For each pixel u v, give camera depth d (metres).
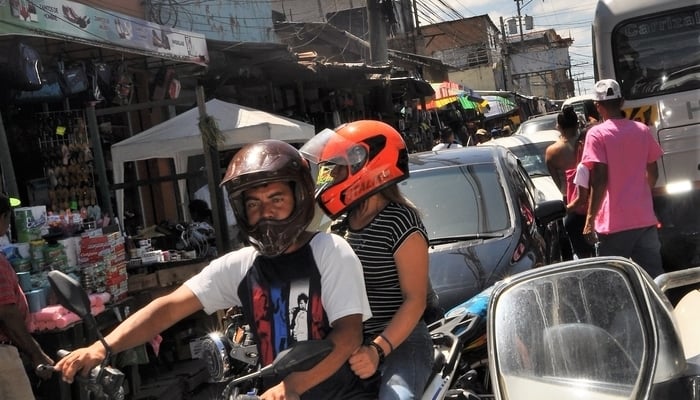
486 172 6.52
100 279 6.16
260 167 2.63
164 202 12.41
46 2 6.68
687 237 8.55
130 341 2.79
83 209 7.36
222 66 12.00
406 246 3.24
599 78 9.79
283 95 14.73
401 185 6.56
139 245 8.05
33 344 4.86
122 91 9.05
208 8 15.20
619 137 5.76
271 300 2.74
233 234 9.35
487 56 49.44
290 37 20.09
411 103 20.61
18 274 5.44
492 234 5.90
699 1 9.14
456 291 5.27
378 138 3.36
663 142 9.20
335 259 2.71
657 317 2.71
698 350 3.26
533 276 2.95
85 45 7.79
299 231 2.70
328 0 29.89
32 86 6.61
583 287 2.84
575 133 8.03
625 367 2.63
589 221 5.98
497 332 2.88
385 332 3.03
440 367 3.31
